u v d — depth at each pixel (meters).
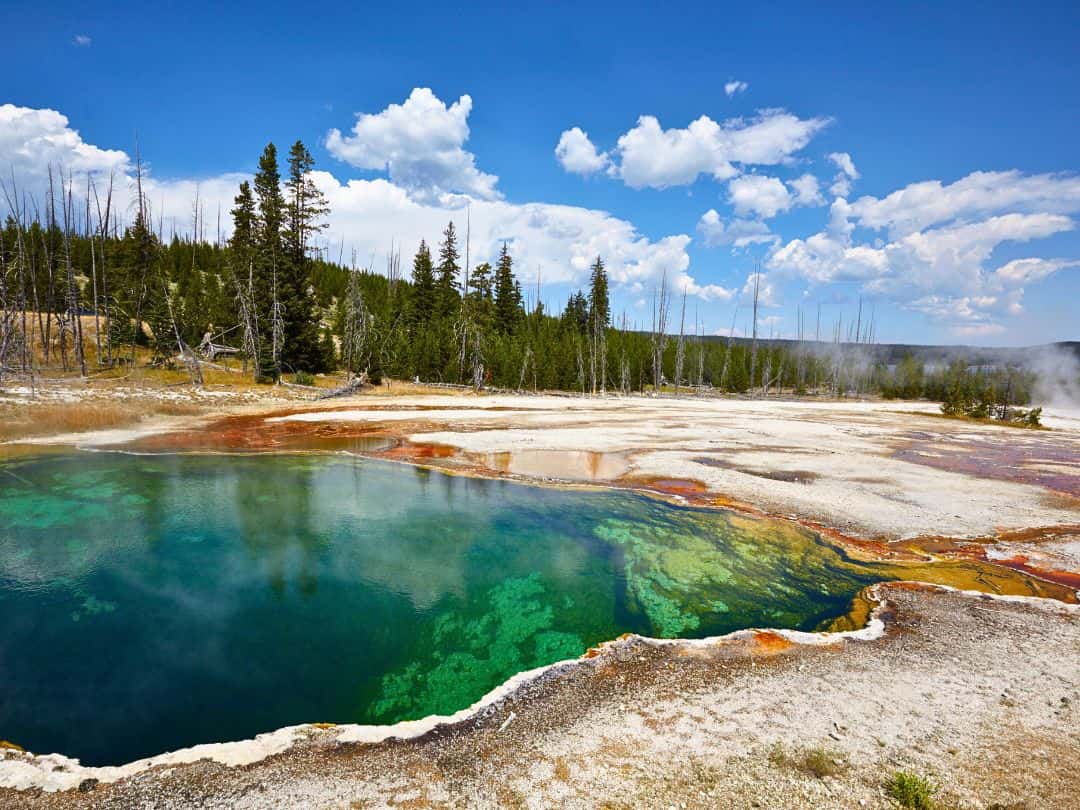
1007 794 4.44
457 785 4.53
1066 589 9.30
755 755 4.89
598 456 20.44
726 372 83.38
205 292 57.31
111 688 6.61
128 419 25.98
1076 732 5.33
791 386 95.94
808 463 19.70
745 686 6.16
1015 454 23.77
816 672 6.49
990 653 6.99
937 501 14.75
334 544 11.38
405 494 15.08
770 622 8.34
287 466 18.14
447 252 69.94
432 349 56.72
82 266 59.19
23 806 4.31
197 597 9.03
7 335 35.94
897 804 4.30
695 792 4.40
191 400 32.75
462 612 8.67
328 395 40.69
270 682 6.81
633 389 74.62
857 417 40.28
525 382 60.25
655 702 5.83
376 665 7.22
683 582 9.77
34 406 25.81
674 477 17.14
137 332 45.41
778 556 10.91
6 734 5.72
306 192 48.94
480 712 5.66
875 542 11.70
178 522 12.44
